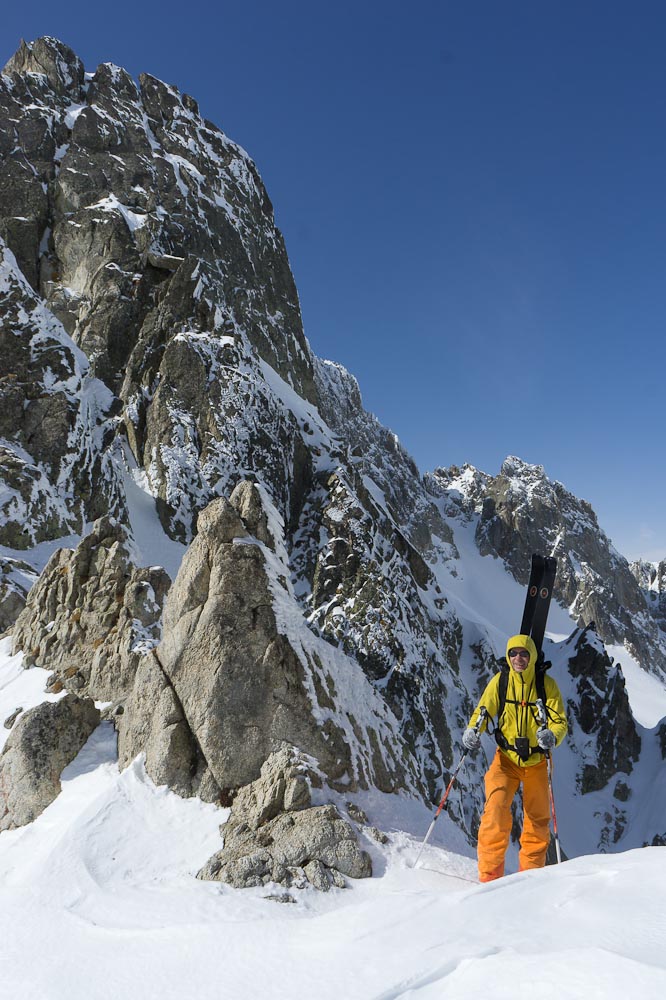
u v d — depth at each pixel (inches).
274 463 2046.0
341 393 6289.4
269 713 276.5
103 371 1957.4
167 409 1897.1
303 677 287.3
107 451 1496.1
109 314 2010.3
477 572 6318.9
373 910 169.2
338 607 2036.2
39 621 496.4
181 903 201.6
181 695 285.3
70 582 483.5
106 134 2432.3
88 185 2263.8
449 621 2842.0
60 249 2138.3
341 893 212.7
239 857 231.3
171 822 256.2
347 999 123.4
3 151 2217.0
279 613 295.4
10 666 482.3
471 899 155.5
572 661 3324.3
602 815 2847.0
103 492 1407.5
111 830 248.5
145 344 1996.8
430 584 2883.9
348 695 309.9
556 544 6668.3
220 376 1994.3
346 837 231.3
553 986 100.2
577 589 6343.5
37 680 427.5
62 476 1330.0
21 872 239.8
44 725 303.4
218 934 173.3
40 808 289.0
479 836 219.8
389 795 285.4
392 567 2229.3
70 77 2578.7
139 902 204.1
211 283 2480.3
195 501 1784.0
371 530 2188.7
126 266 2106.3
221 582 290.7
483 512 6924.2
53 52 2541.8
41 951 181.0
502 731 221.6
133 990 151.6
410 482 6432.1
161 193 2470.5
